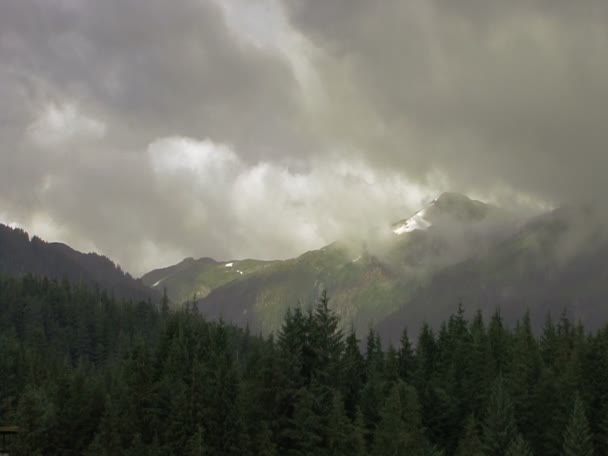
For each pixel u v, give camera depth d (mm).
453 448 97000
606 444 92812
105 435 84688
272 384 87000
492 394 90750
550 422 94188
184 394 84875
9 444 93438
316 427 83875
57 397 95250
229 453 82375
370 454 83750
